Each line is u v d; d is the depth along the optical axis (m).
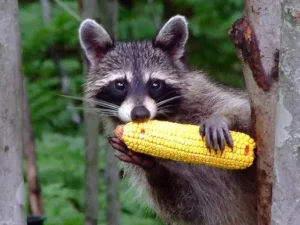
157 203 6.56
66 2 12.12
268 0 4.95
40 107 11.67
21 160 5.04
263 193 5.18
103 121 7.03
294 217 4.42
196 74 6.94
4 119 4.93
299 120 4.36
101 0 9.01
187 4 12.31
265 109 5.06
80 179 10.20
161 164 6.06
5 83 4.92
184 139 5.48
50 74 12.23
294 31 4.32
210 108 6.61
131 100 6.56
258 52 5.00
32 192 9.20
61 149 10.67
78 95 11.45
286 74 4.37
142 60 6.88
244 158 5.38
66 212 9.48
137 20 12.05
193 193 6.45
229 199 6.39
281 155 4.44
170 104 6.65
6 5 4.90
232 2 12.32
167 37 7.02
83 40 7.18
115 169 8.80
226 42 12.17
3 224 4.96
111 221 8.88
